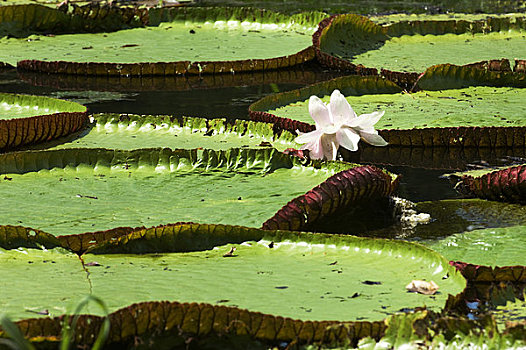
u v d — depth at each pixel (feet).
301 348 12.50
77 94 30.76
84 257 15.47
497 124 24.98
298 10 46.47
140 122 24.59
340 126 21.04
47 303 13.17
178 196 18.93
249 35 39.45
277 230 15.97
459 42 38.19
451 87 30.19
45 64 34.01
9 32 39.19
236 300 13.42
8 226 15.79
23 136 23.27
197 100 29.96
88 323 12.27
